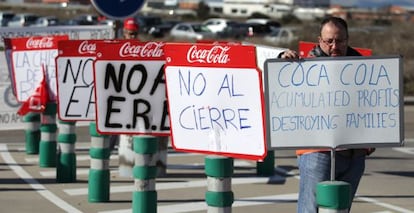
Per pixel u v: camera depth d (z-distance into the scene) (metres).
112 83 9.31
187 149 7.70
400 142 6.83
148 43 9.23
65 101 10.72
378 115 6.82
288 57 6.94
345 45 7.47
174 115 7.75
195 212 11.31
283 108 6.87
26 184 13.16
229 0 131.50
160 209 11.47
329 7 124.75
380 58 6.79
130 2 13.30
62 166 13.19
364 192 13.12
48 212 11.15
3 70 19.48
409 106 29.47
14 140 18.92
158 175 13.95
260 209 11.60
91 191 11.80
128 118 9.34
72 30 21.02
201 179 13.92
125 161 13.70
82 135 19.98
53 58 13.52
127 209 11.38
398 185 13.84
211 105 7.52
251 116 7.32
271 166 14.38
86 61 10.66
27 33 21.11
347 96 6.82
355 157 7.39
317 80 6.83
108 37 21.11
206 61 7.53
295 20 104.50
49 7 120.19
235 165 15.45
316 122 6.85
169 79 7.75
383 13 106.12
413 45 52.44
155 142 9.37
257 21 75.38
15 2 124.31
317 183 7.13
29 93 13.80
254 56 7.25
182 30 67.69
